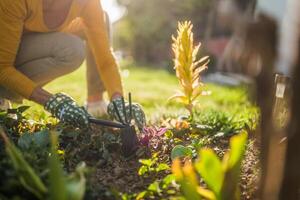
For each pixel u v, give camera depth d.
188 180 1.05
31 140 1.37
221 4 1.01
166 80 6.48
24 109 1.63
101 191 1.17
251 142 1.54
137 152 1.46
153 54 13.45
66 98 1.54
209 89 5.22
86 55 2.01
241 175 1.34
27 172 1.01
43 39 1.77
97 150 1.44
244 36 0.97
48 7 1.63
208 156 1.00
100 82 2.03
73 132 1.49
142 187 1.27
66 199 0.95
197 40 10.26
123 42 15.45
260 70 0.96
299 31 0.90
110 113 1.64
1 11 1.54
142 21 13.10
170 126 1.75
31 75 1.81
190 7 10.44
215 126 1.81
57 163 0.95
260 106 0.98
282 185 0.95
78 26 1.92
